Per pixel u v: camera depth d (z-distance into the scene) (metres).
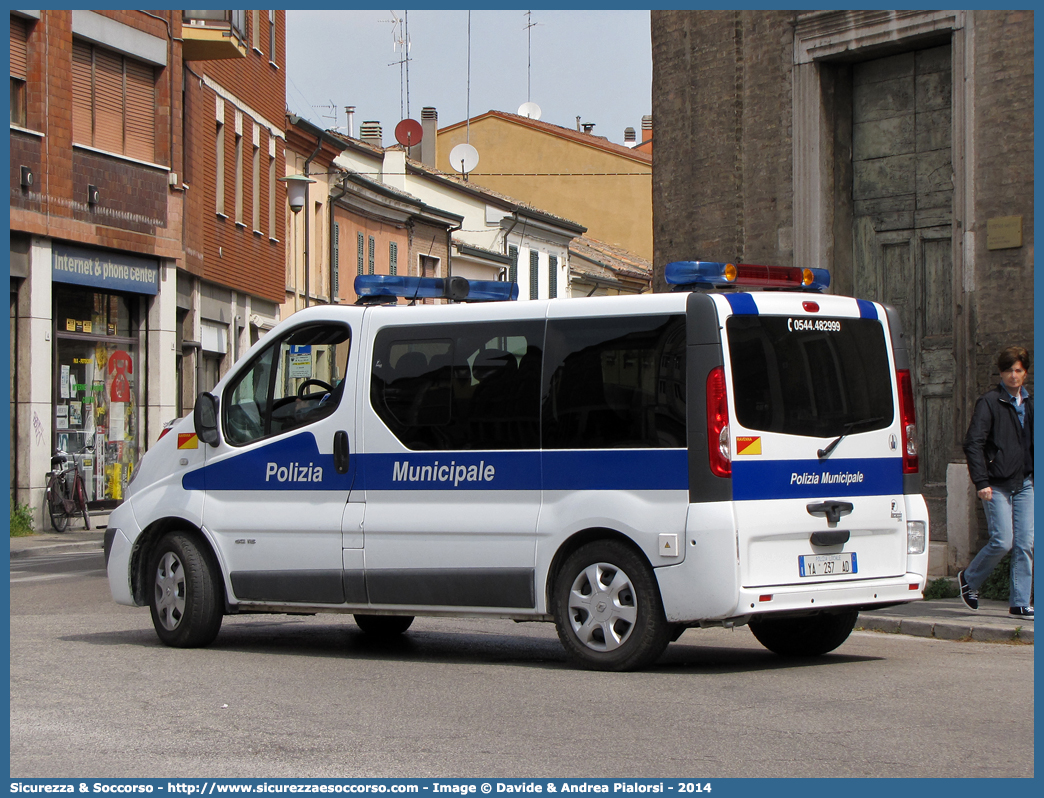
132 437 27.03
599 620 8.85
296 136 39.25
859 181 16.36
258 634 11.45
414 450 9.58
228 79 32.81
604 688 8.16
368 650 10.35
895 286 15.92
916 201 15.71
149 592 10.62
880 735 6.75
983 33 14.21
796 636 9.85
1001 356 11.16
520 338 9.33
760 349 8.81
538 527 9.05
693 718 7.20
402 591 9.56
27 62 23.89
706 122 17.77
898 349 9.55
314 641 10.95
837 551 9.02
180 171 28.14
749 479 8.61
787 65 16.69
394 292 10.27
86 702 7.84
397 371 9.76
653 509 8.64
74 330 25.39
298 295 39.88
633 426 8.80
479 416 9.39
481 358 9.45
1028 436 11.14
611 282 61.44
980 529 14.08
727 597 8.43
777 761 6.23
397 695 8.02
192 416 10.64
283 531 10.02
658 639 8.66
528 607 9.12
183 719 7.31
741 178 17.41
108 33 25.81
